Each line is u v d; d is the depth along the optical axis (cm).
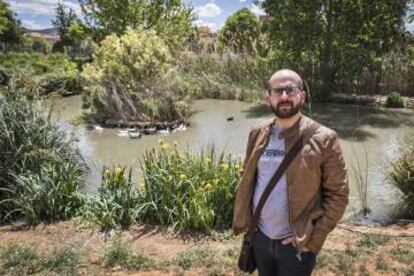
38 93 725
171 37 2069
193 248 435
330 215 211
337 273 376
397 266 391
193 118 1261
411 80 1606
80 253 423
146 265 397
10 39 4444
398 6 1562
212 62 1816
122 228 491
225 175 517
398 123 1198
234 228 241
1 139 588
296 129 215
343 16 1606
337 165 209
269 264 234
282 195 216
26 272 380
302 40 1605
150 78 1241
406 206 579
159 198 510
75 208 544
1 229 507
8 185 570
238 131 1088
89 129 1094
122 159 841
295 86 211
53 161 591
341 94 1606
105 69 1222
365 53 1602
